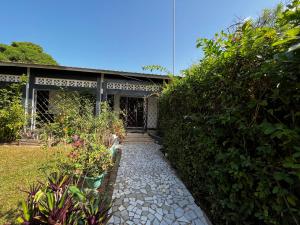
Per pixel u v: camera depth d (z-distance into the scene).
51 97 8.88
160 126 7.06
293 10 1.23
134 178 3.79
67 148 4.49
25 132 7.12
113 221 2.39
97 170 3.21
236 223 1.79
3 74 7.65
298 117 1.29
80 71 7.79
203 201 2.82
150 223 2.37
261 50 1.57
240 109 1.72
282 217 1.34
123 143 7.54
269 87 1.46
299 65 1.20
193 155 3.06
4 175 3.64
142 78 8.69
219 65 2.17
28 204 1.87
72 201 1.95
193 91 3.02
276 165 1.38
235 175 1.72
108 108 7.96
